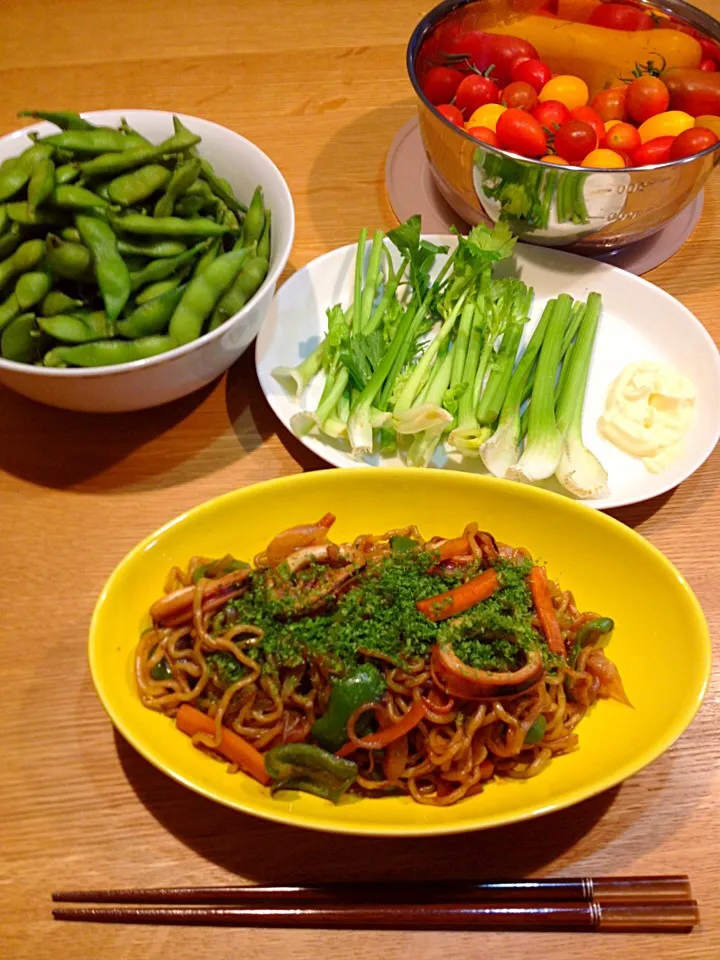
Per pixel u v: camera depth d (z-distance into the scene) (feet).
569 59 1.70
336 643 1.03
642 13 1.66
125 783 1.09
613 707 1.10
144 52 1.94
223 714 1.05
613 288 1.54
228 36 1.98
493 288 1.50
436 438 1.36
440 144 1.49
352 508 1.23
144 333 1.25
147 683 1.08
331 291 1.55
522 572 1.11
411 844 1.05
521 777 1.05
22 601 1.23
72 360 1.21
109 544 1.29
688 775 1.10
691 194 1.47
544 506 1.19
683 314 1.49
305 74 1.92
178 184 1.27
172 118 1.43
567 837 1.06
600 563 1.18
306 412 1.34
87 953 0.98
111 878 1.03
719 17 1.98
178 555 1.17
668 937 1.00
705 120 1.53
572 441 1.36
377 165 1.78
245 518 1.20
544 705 1.04
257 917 0.99
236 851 1.05
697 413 1.40
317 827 0.92
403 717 1.02
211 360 1.28
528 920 0.99
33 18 2.00
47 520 1.31
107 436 1.40
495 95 1.63
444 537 1.24
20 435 1.40
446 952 0.99
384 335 1.48
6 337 1.22
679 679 1.07
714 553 1.30
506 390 1.43
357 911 0.99
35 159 1.27
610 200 1.42
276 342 1.46
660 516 1.34
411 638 1.04
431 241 1.58
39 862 1.04
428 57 1.65
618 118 1.65
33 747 1.11
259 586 1.11
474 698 1.01
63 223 1.25
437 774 1.04
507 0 1.70
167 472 1.37
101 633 1.05
